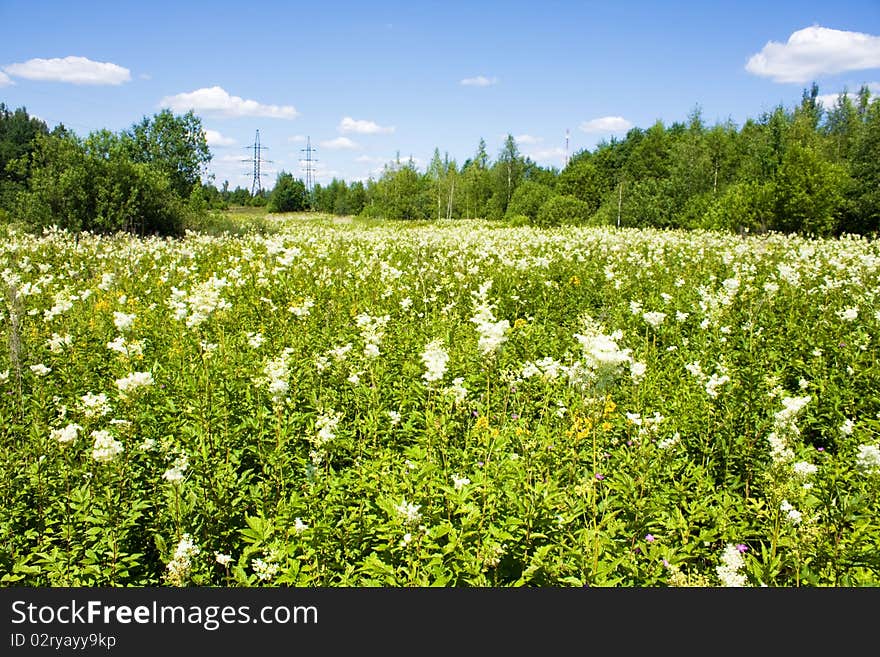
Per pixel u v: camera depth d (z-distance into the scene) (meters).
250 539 4.09
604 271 13.27
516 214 62.84
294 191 99.50
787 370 7.05
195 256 16.30
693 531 4.50
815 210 35.50
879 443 4.85
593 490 4.38
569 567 3.79
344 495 4.44
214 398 5.91
